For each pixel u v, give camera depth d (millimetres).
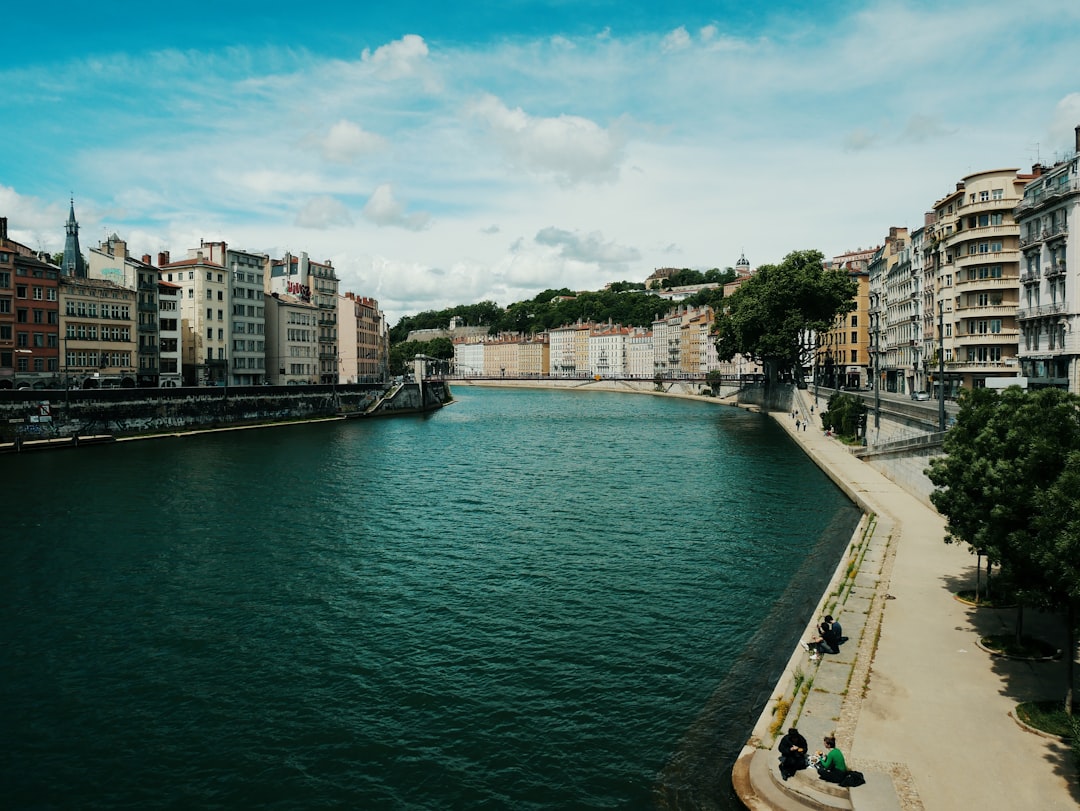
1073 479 20875
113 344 110312
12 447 83000
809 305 133500
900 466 62625
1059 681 24734
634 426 128250
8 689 28312
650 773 22734
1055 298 69000
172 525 51750
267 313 151500
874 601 32812
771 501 61031
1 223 95438
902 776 19500
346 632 33500
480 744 24531
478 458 87375
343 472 75125
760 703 26656
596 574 41469
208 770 23344
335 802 21812
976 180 91000
